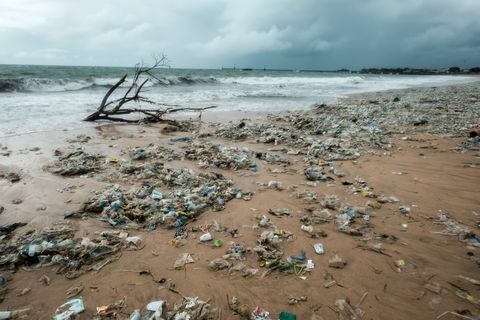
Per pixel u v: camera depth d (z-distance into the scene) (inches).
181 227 191.2
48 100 697.6
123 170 283.3
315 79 2081.7
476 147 361.1
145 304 128.7
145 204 213.2
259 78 1745.8
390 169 297.0
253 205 222.1
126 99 558.6
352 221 199.0
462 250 166.6
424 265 154.8
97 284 140.1
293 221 200.1
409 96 951.6
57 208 210.4
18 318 120.8
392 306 128.9
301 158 343.6
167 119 565.3
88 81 983.0
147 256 161.2
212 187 246.8
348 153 348.8
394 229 189.3
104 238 174.6
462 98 834.8
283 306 128.6
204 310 124.3
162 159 328.8
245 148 375.2
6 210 205.5
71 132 442.9
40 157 317.7
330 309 127.3
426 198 231.1
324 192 246.2
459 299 132.0
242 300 131.6
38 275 145.3
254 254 163.6
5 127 442.9
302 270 151.2
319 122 531.2
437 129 459.2
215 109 708.7
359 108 678.5
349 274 148.7
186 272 149.3
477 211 209.2
